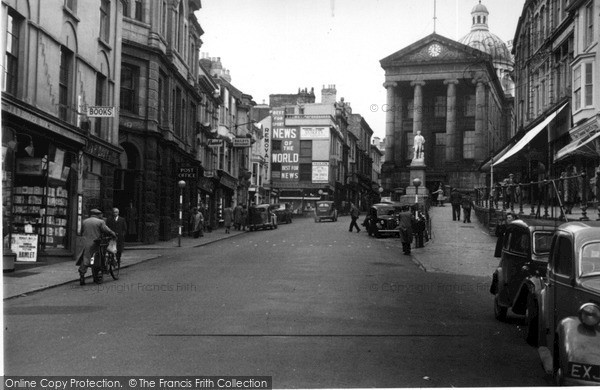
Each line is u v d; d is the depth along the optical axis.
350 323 10.30
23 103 17.52
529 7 42.44
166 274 17.70
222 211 52.62
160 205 33.88
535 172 35.09
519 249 10.29
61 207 21.42
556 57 35.34
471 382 6.92
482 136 82.19
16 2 17.94
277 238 34.81
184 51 39.31
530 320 8.87
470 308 12.34
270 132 81.75
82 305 12.13
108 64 26.25
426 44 84.50
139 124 31.28
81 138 21.98
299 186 80.94
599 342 5.82
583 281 6.70
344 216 75.31
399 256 23.80
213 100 50.00
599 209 16.44
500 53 104.00
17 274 17.33
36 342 8.74
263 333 9.40
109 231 15.83
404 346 8.70
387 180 86.12
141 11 32.03
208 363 7.58
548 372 6.65
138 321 10.36
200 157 45.28
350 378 6.96
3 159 17.52
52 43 20.41
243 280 16.12
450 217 42.62
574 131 25.84
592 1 27.16
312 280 16.14
